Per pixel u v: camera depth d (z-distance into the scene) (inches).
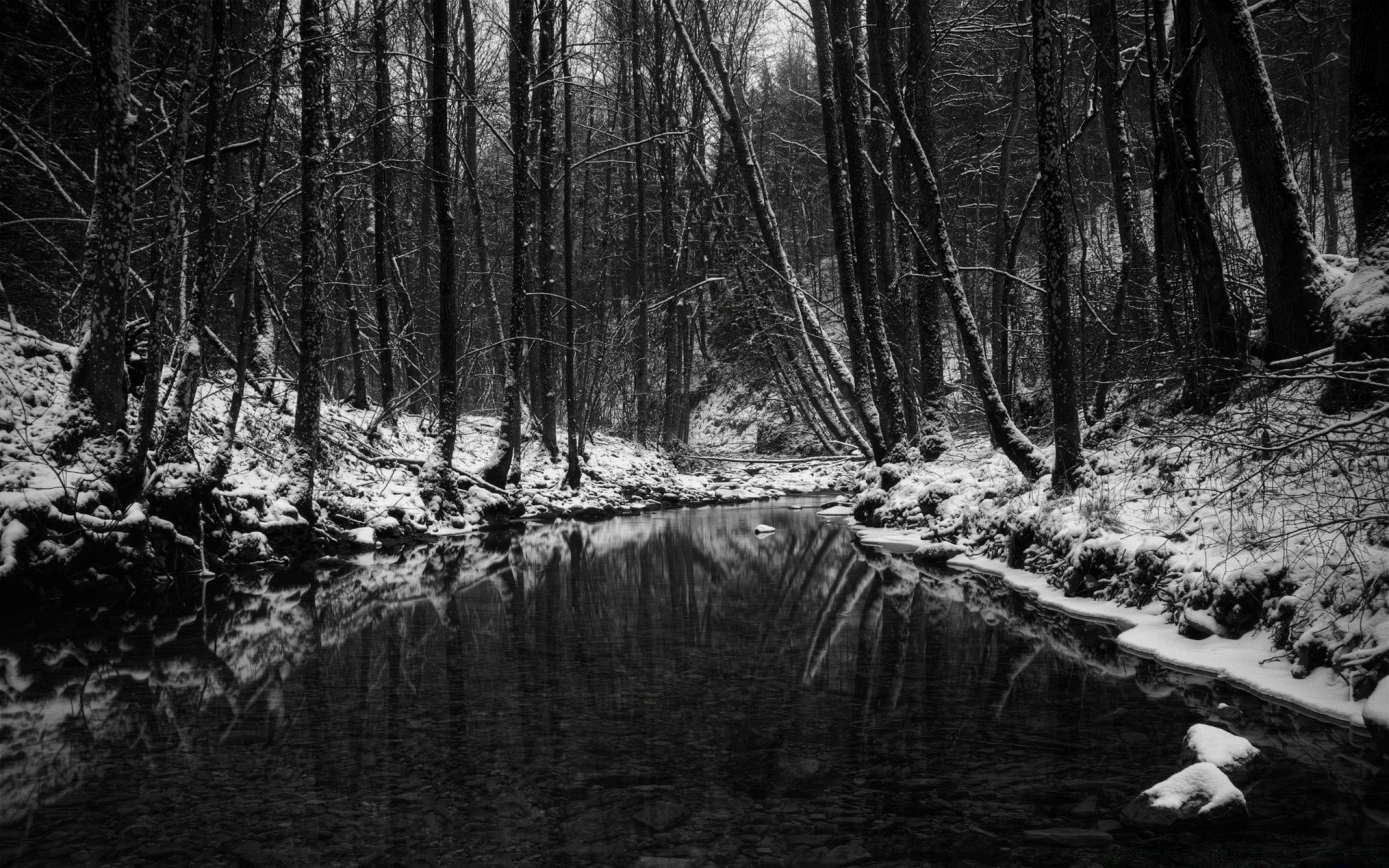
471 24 960.9
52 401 390.9
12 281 605.3
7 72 555.5
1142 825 139.9
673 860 128.3
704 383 1758.1
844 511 855.1
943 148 1096.8
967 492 538.9
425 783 161.8
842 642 286.8
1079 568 334.6
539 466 928.9
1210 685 224.4
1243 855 128.6
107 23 362.6
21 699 223.3
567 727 195.9
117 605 354.0
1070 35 687.7
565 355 917.2
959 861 127.6
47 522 349.4
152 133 519.5
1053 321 386.6
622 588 412.8
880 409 690.2
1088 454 427.5
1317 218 1146.7
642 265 1188.5
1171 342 401.4
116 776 166.9
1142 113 870.4
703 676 243.3
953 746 180.2
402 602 373.7
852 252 710.5
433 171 682.8
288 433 565.6
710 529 705.6
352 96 780.6
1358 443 220.8
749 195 840.3
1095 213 767.7
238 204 612.4
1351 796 150.6
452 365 697.6
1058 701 213.6
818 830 139.3
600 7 1217.4
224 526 448.1
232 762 174.7
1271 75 964.0
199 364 418.3
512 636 302.4
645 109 1243.2
